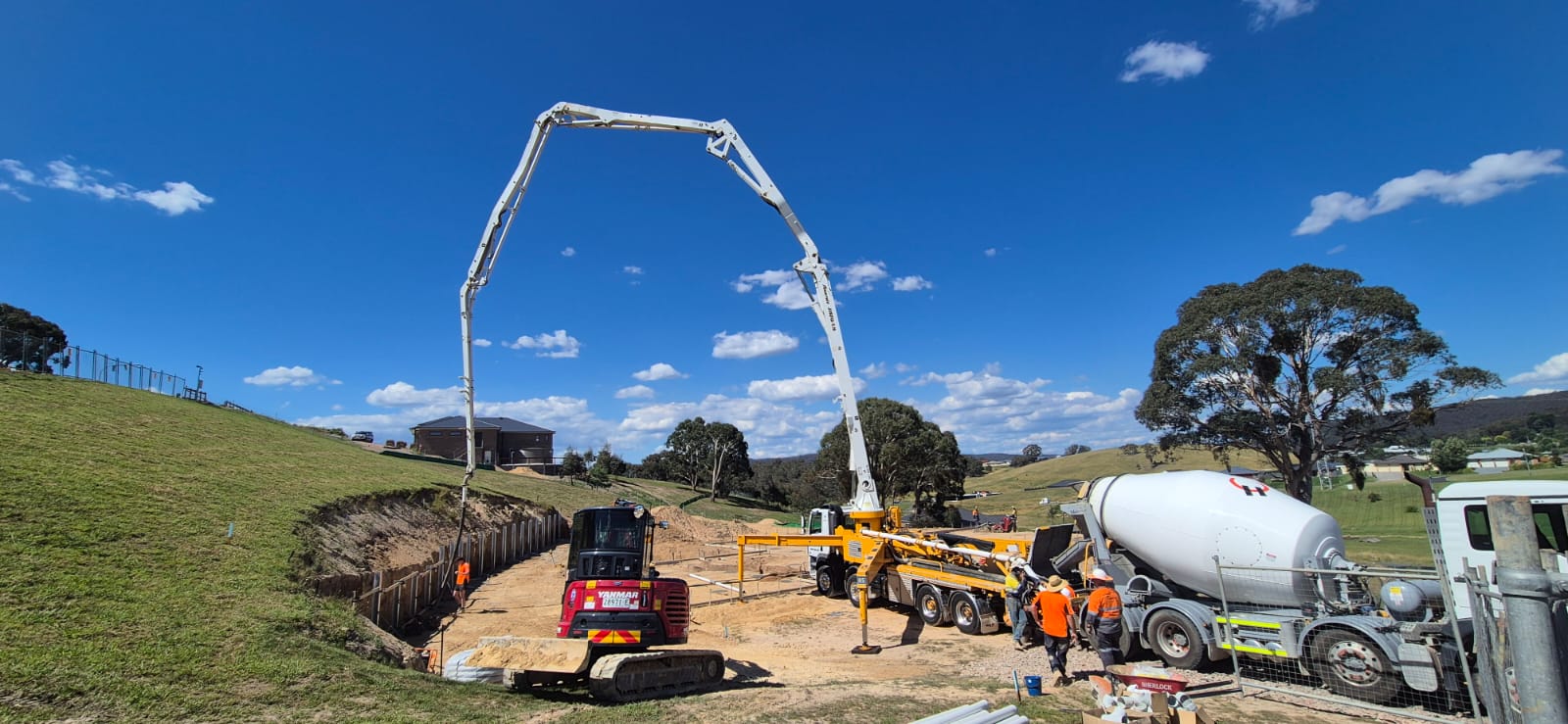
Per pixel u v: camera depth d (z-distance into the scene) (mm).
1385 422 36531
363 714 8109
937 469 60562
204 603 10977
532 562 33406
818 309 19406
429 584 21453
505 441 82688
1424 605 9492
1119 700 7703
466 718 8406
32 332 55438
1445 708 9039
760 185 19109
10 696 7188
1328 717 9172
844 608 20500
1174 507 12367
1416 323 35188
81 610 9609
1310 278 37000
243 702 7996
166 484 17297
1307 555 11039
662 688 10773
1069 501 14508
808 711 8977
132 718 7234
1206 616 11289
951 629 17109
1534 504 8953
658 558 35000
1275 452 39812
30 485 13914
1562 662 4168
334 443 43219
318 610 12211
